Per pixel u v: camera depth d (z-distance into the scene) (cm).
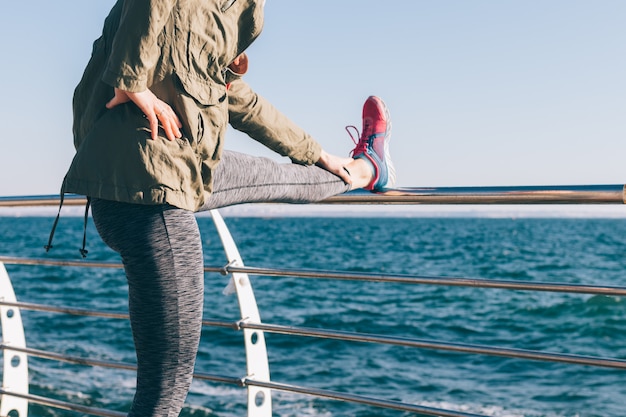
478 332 1981
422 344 185
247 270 218
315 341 1608
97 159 156
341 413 975
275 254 4981
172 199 155
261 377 224
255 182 187
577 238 7431
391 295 2733
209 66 163
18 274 3525
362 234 8500
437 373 1313
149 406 163
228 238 227
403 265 4138
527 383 1236
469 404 1102
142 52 147
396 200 204
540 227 11256
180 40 156
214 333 1664
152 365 163
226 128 170
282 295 2700
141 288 160
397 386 1212
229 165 180
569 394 1161
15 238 6969
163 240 157
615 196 163
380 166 220
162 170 154
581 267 3922
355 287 2955
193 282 161
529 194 177
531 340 1859
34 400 266
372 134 224
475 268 3938
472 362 1405
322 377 1277
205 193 167
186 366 164
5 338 281
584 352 1686
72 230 9075
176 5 156
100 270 3731
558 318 2158
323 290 2848
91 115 165
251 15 169
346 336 199
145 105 151
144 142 154
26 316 2022
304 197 202
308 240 6944
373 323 2100
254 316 225
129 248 159
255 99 193
